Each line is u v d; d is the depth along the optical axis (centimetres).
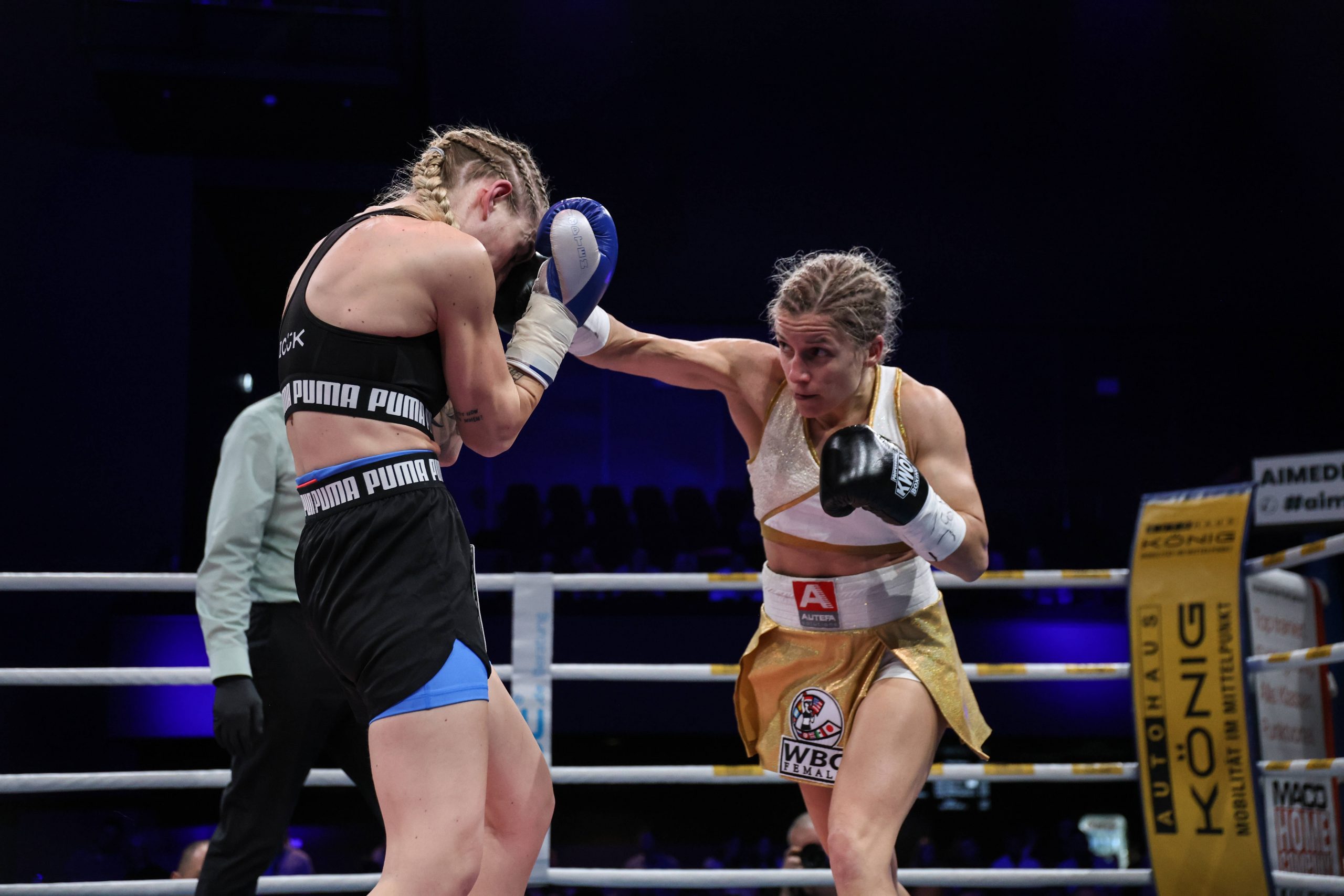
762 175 945
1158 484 991
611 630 767
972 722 203
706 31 935
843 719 199
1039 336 1009
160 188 870
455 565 156
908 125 945
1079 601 872
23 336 811
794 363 193
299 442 159
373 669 149
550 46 923
